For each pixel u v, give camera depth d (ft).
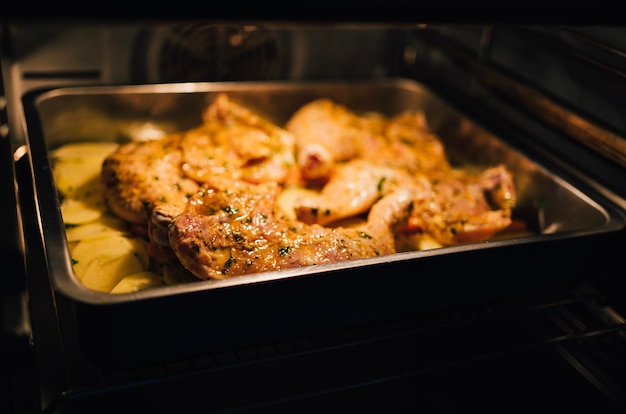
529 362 1.72
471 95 2.31
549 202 1.86
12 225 1.30
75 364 1.50
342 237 1.59
